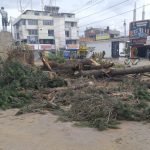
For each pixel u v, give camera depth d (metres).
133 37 59.03
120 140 6.42
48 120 8.17
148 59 50.22
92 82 13.23
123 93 10.70
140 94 10.57
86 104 8.56
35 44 80.81
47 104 9.59
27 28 85.06
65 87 12.23
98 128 7.30
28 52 19.34
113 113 8.06
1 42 22.55
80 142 6.34
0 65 13.09
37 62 28.94
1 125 7.77
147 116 8.09
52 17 87.88
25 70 13.13
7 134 6.98
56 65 17.47
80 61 16.72
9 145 6.22
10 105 9.98
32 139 6.59
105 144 6.18
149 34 56.62
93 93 10.42
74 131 7.12
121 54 63.69
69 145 6.17
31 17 85.19
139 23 57.91
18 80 12.21
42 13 86.69
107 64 16.42
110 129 7.25
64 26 90.50
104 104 8.34
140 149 5.88
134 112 8.29
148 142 6.28
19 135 6.89
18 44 22.84
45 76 13.23
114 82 14.82
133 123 7.77
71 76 16.58
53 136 6.77
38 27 85.88
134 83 13.27
